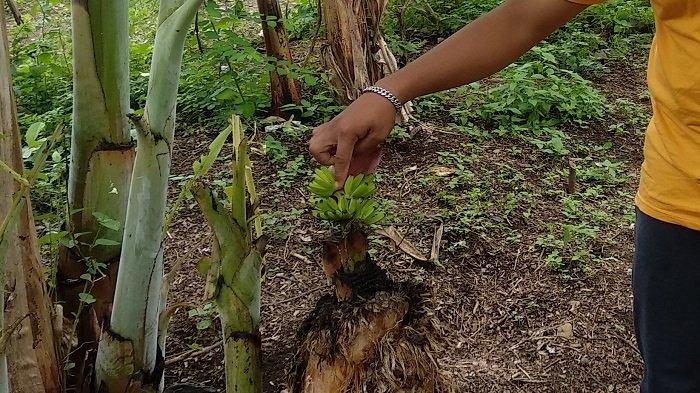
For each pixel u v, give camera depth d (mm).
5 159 1286
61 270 1792
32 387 1444
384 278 1386
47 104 4371
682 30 1213
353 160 1399
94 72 1562
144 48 4871
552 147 3809
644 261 1475
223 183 3396
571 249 2881
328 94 4297
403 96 1339
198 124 4137
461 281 2703
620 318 2508
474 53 1333
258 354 1450
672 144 1331
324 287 2670
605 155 3783
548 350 2373
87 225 1721
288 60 4094
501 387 2213
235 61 4496
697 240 1358
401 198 3266
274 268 2797
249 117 3984
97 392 1601
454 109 4180
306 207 3207
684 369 1494
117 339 1515
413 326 1342
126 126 1657
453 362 2320
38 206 2975
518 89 4125
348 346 1290
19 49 4652
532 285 2686
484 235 2965
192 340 2396
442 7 5777
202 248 2932
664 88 1310
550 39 5328
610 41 5559
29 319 1420
